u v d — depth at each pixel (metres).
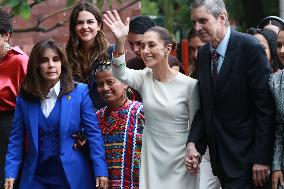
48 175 15.27
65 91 15.34
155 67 14.75
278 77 14.07
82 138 15.45
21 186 15.32
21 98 15.47
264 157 14.07
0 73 16.73
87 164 15.46
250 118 14.34
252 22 28.55
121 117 15.66
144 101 14.89
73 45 16.59
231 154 14.29
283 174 14.15
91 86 16.31
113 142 15.66
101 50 16.47
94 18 16.53
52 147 15.24
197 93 14.73
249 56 14.20
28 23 27.67
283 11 21.58
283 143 14.17
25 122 15.41
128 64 17.52
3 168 16.72
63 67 15.44
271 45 16.58
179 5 36.75
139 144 15.57
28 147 15.38
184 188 14.73
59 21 27.70
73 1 21.91
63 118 15.24
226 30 14.36
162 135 14.79
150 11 42.41
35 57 15.24
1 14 16.62
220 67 14.37
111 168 15.65
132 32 17.34
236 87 14.25
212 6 14.18
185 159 14.56
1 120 16.73
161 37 14.67
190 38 17.91
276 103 14.08
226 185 14.37
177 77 14.82
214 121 14.42
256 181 14.18
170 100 14.72
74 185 15.22
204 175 16.42
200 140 14.60
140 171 14.95
